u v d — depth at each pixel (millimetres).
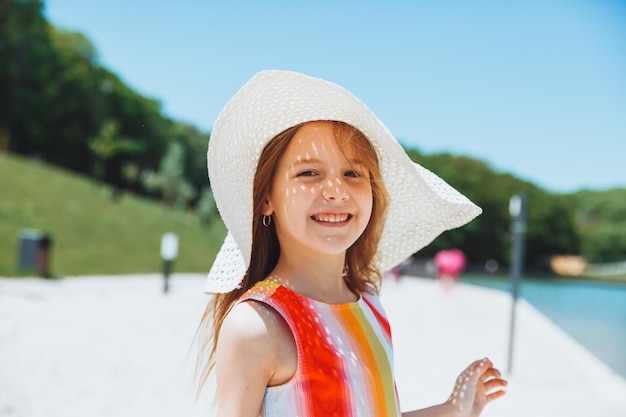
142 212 28344
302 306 1449
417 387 6109
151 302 11406
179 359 6484
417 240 2023
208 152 1509
